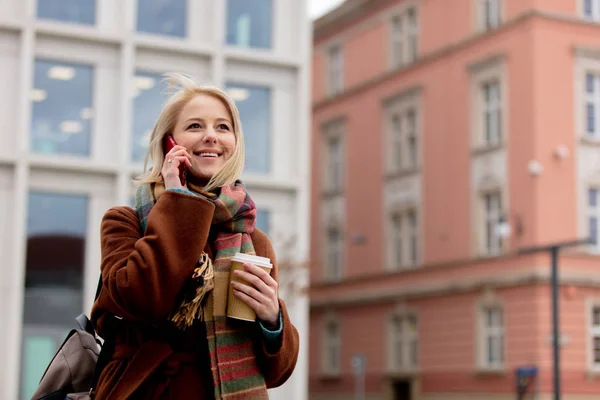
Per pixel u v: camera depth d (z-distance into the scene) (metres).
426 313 33.28
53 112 23.16
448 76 33.25
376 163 36.47
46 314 22.53
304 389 24.19
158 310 2.40
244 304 2.49
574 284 29.30
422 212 34.06
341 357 37.25
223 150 2.65
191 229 2.42
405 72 35.34
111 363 2.53
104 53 23.66
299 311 24.36
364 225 36.84
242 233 2.62
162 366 2.48
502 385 29.73
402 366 34.22
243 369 2.51
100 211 23.20
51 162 22.77
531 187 29.47
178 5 24.56
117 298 2.40
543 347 28.73
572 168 29.94
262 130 24.97
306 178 24.98
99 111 23.45
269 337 2.53
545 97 29.81
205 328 2.50
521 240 29.67
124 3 23.84
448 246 32.69
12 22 22.81
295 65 25.25
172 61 24.33
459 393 31.38
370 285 36.00
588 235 29.98
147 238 2.39
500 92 31.17
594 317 29.72
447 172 33.03
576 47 30.44
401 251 35.06
